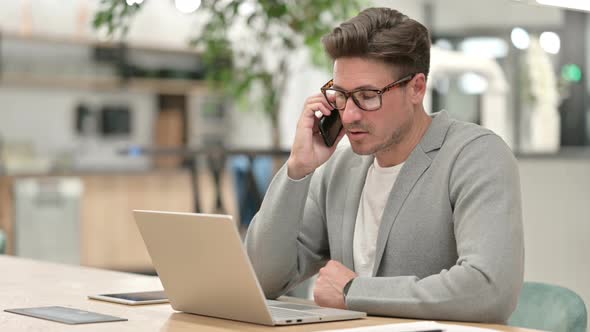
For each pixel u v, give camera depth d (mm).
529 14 6230
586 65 5918
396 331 1588
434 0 6812
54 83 8258
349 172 2273
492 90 6320
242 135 9406
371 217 2180
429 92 6281
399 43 1961
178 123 9102
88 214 8086
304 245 2330
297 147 2152
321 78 8797
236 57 5992
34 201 7738
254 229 2201
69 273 2682
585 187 4109
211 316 1851
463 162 2018
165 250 1840
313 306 1955
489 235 1879
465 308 1812
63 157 8414
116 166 8859
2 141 8242
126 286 2371
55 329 1698
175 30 8922
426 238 2057
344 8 5594
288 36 5750
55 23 8359
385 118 1983
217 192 7402
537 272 4062
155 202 8484
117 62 8641
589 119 5973
